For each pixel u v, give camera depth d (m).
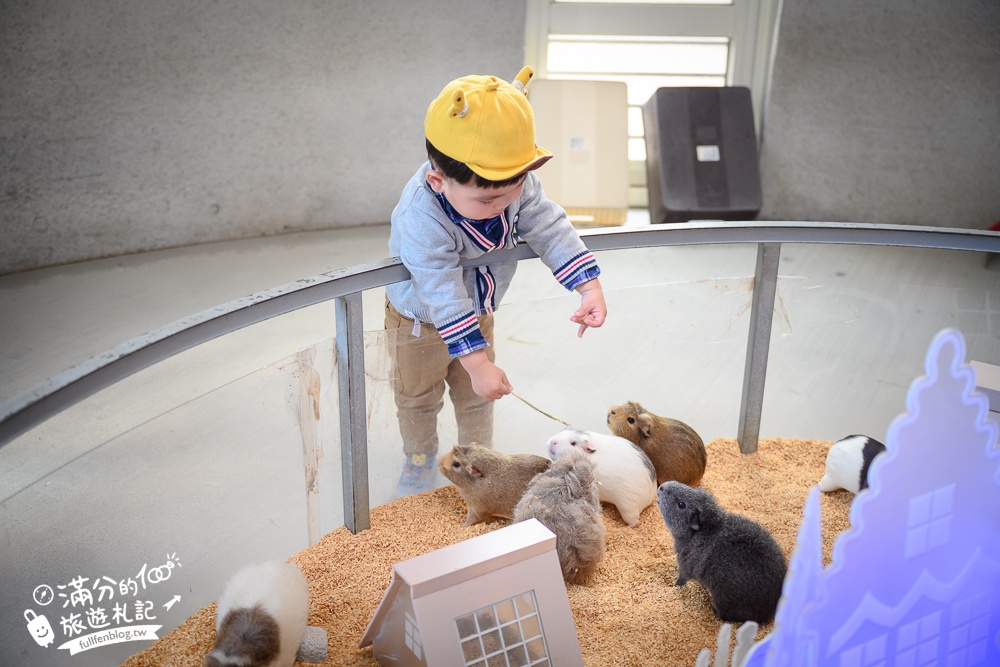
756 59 5.12
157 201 4.69
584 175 4.99
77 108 4.29
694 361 2.48
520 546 1.60
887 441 1.07
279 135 4.86
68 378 1.34
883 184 5.22
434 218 1.87
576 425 2.46
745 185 4.91
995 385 2.09
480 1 4.87
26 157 4.25
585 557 1.89
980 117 5.02
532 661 1.59
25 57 4.08
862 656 1.18
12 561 1.62
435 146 1.72
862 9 4.83
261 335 3.85
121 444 1.74
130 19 4.27
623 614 1.84
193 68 4.51
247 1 4.49
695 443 2.30
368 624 1.70
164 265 4.55
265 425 1.89
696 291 2.40
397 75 4.95
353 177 5.13
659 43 5.17
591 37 5.12
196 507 1.85
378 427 2.11
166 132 4.57
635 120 5.38
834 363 2.54
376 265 1.88
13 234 4.34
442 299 1.88
